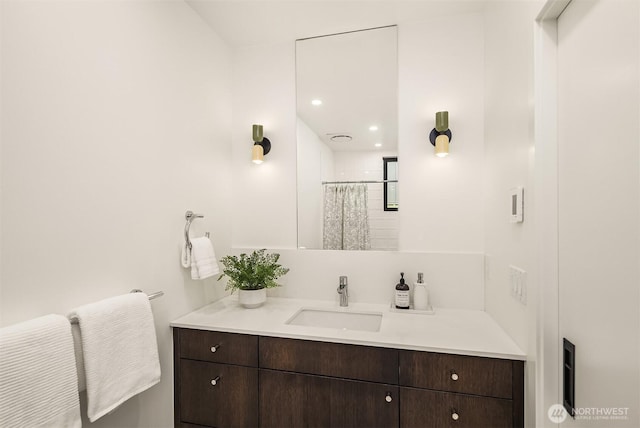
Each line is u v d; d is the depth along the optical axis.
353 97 1.88
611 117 0.74
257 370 1.41
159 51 1.43
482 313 1.63
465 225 1.71
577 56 0.88
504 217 1.35
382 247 1.83
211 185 1.84
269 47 2.01
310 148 1.94
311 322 1.76
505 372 1.15
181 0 1.59
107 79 1.17
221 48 1.94
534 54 1.01
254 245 2.03
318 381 1.34
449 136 1.72
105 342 1.04
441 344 1.24
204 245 1.63
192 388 1.49
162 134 1.46
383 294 1.82
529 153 1.05
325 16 1.73
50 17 0.98
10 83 0.87
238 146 2.06
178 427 1.51
